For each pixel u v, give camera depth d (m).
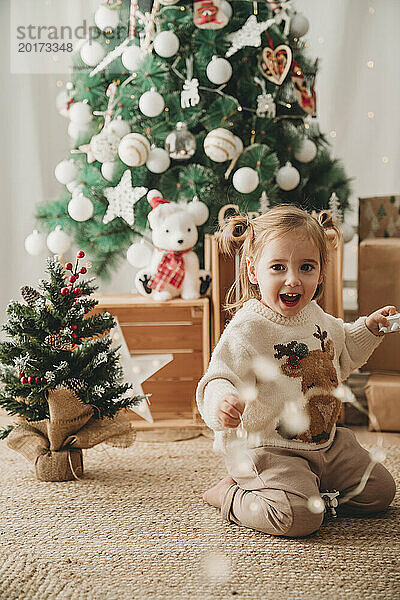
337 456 1.66
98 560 1.41
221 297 2.31
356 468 1.64
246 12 2.45
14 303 1.85
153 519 1.62
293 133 2.54
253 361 1.62
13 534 1.54
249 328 1.64
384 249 2.42
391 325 1.76
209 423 1.54
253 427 1.61
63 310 1.83
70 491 1.80
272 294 1.63
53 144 3.06
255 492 1.56
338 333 1.77
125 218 2.42
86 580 1.33
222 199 2.49
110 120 2.46
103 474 1.93
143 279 2.40
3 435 1.90
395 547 1.46
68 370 1.79
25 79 3.02
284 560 1.40
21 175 3.06
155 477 1.90
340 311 2.30
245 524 1.57
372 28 3.09
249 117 2.52
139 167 2.47
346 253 3.17
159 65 2.41
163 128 2.48
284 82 2.53
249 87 2.48
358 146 3.15
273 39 2.47
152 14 2.36
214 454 2.10
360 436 2.28
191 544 1.48
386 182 3.16
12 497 1.76
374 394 2.31
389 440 2.23
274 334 1.65
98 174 2.48
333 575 1.34
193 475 1.91
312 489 1.52
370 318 1.78
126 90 2.46
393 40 3.09
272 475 1.55
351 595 1.27
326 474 1.65
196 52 2.42
